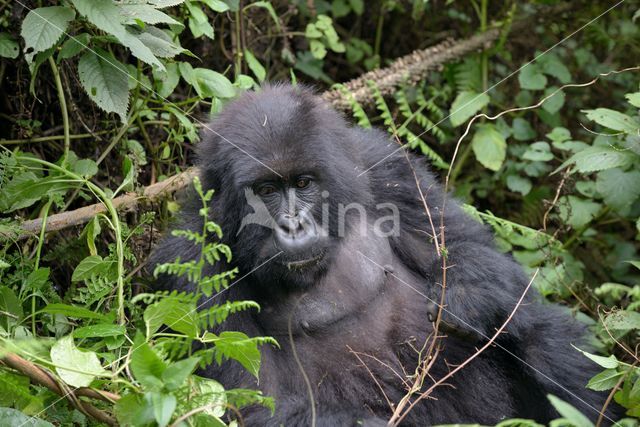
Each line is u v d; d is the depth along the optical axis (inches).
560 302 211.2
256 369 135.1
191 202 177.8
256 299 169.3
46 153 215.9
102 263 166.1
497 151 246.2
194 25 201.5
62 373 126.8
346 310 170.2
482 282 166.9
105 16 162.6
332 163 163.5
